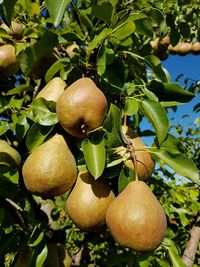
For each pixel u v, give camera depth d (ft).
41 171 1.04
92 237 1.67
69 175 1.06
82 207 1.03
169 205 1.90
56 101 1.13
